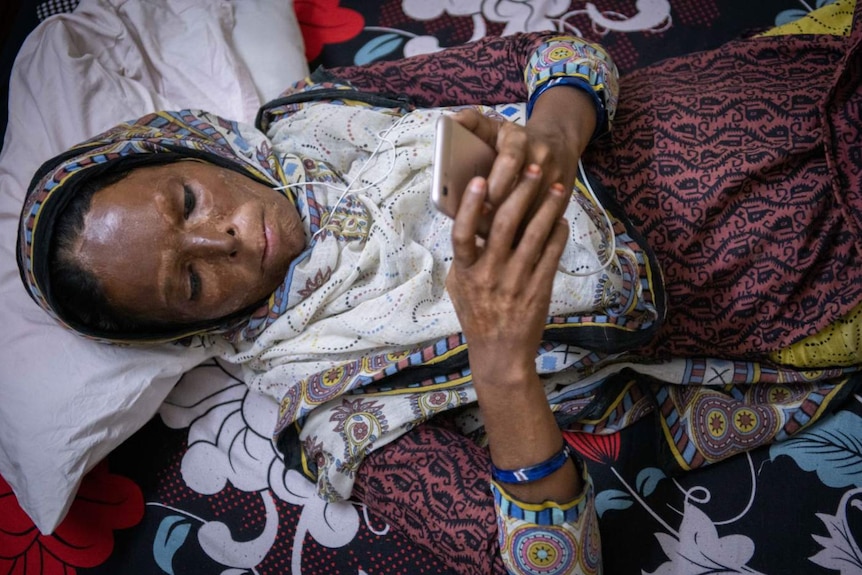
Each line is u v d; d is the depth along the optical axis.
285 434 1.14
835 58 1.06
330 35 1.68
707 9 1.55
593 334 0.99
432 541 0.98
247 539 1.22
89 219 0.99
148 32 1.46
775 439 1.15
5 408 1.15
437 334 1.02
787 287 1.02
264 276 1.05
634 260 0.98
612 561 1.12
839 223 0.99
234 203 1.03
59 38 1.38
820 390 1.15
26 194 1.20
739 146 1.00
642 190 1.04
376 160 1.12
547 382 1.12
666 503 1.15
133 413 1.18
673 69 1.13
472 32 1.62
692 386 1.18
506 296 0.66
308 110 1.18
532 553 0.87
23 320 1.19
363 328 1.04
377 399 1.08
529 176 0.61
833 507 1.11
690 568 1.11
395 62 1.26
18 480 1.15
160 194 0.99
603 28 1.57
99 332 1.09
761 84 1.04
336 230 1.08
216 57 1.44
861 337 1.05
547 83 1.04
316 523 1.21
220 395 1.31
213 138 1.16
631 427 1.21
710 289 1.05
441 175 0.60
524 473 0.82
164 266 0.99
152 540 1.23
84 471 1.15
